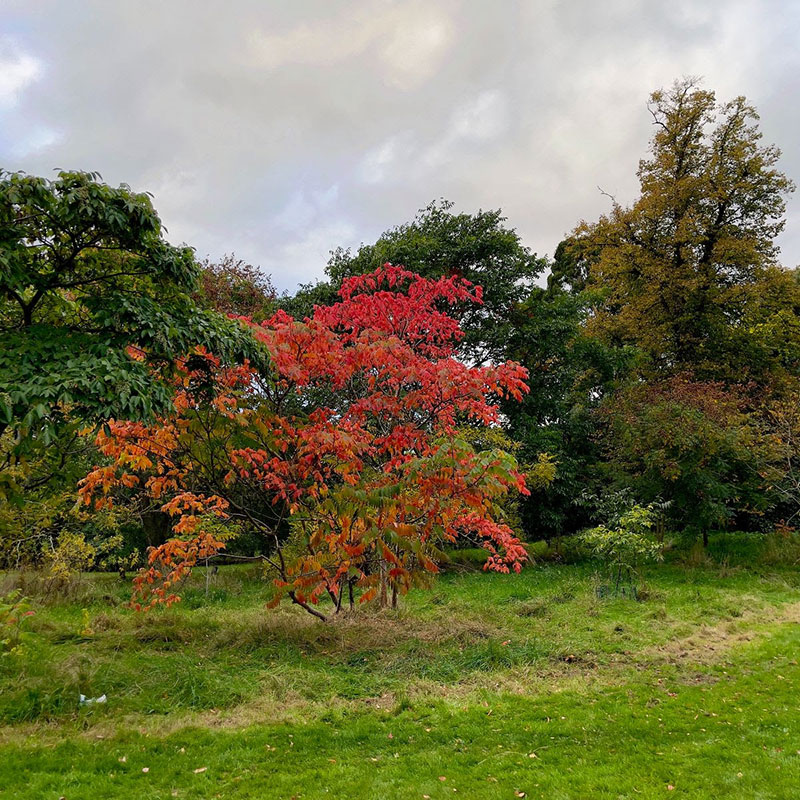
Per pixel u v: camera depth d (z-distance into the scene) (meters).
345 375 8.16
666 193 20.77
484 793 4.14
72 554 11.12
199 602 11.38
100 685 6.09
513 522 14.52
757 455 13.80
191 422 7.16
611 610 9.78
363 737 5.12
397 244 16.12
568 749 4.81
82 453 8.95
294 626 8.06
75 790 4.15
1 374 4.74
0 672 6.16
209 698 5.89
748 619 9.00
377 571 9.32
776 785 4.08
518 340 17.36
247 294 20.59
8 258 4.98
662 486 14.32
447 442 6.30
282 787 4.27
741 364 20.03
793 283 21.69
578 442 18.42
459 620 8.80
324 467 8.02
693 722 5.26
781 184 20.45
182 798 4.11
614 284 22.83
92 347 5.29
